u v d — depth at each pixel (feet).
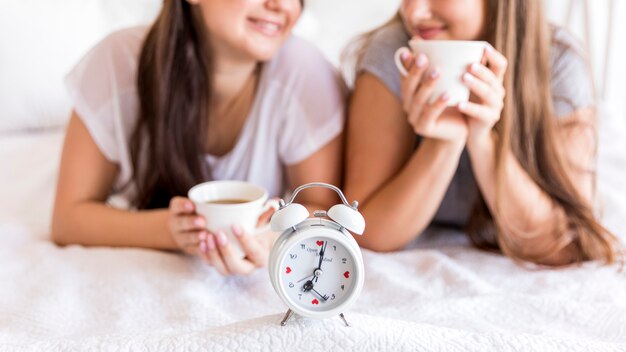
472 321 2.92
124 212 4.02
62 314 3.05
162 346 2.33
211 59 4.13
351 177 4.19
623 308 2.96
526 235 3.88
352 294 2.24
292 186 4.48
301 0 3.95
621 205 4.57
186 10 4.00
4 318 3.00
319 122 4.20
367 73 4.21
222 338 2.31
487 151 3.73
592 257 3.84
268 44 3.85
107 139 4.27
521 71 3.89
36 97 6.94
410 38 4.26
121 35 4.45
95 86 4.25
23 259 3.74
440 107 3.32
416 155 3.92
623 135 6.29
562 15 7.75
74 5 7.29
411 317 2.98
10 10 6.84
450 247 4.19
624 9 7.14
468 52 3.19
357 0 8.27
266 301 3.28
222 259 3.39
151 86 4.16
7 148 6.40
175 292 3.24
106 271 3.53
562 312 2.98
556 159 3.94
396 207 3.88
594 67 7.31
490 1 3.82
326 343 2.26
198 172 4.25
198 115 4.17
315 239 2.21
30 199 5.03
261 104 4.23
